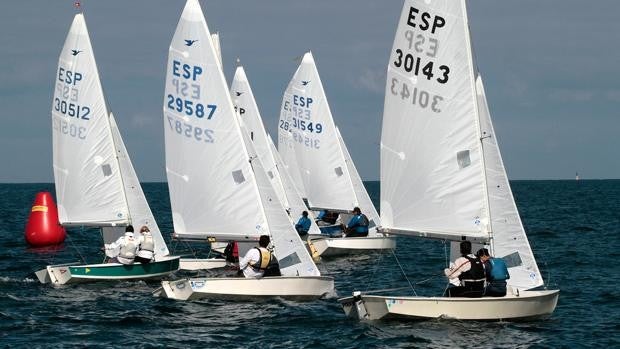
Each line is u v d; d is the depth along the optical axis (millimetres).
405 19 41594
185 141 49562
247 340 36594
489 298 38312
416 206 41688
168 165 50281
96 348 35000
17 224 112562
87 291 49344
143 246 53188
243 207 48188
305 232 69938
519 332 37594
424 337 36312
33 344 35688
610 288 51844
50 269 51469
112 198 57594
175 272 57156
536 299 39281
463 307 38344
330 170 80188
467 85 40375
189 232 49938
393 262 67125
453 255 41688
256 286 44844
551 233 95000
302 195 88312
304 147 80938
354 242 71125
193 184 49500
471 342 35625
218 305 43969
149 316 41469
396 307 38156
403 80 41688
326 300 45438
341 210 80125
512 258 40344
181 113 49562
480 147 40250
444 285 53281
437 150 41031
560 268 62656
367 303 38625
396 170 42125
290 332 37938
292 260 46094
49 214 78812
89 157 57469
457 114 40625
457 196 40750
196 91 49062
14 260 67750
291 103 81500
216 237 49062
